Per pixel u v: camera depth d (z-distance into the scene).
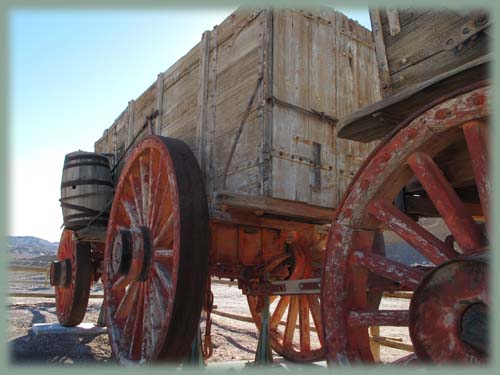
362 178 2.26
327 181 3.94
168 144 3.99
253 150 3.65
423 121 2.01
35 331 6.99
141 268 4.02
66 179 6.09
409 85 2.41
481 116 1.79
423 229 2.06
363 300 2.31
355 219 2.27
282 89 3.69
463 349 1.65
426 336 1.77
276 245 4.71
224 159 4.01
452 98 1.90
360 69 4.43
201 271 3.57
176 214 3.59
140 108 6.35
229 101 4.05
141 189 4.59
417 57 2.38
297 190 3.68
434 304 1.76
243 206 3.48
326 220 4.39
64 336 6.81
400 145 2.10
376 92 4.54
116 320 4.61
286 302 5.63
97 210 6.01
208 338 4.39
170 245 4.14
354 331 2.23
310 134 3.86
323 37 4.13
